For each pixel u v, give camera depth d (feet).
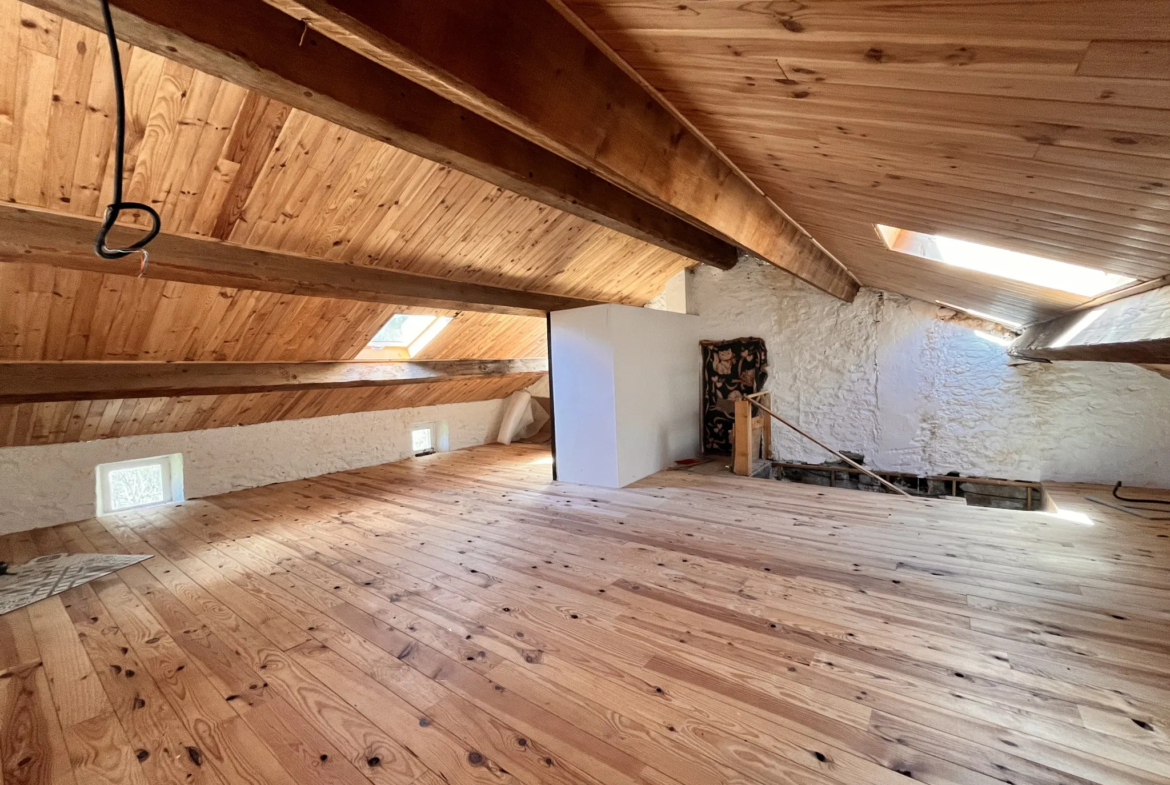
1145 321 5.85
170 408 14.73
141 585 9.57
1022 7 2.12
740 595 8.25
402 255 11.95
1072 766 4.65
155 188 7.87
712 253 17.06
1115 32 2.11
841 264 14.66
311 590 9.14
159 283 10.28
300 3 3.02
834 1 2.53
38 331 9.97
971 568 8.92
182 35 4.09
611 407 15.47
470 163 7.62
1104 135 3.20
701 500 13.92
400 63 3.69
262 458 18.03
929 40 2.68
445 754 5.11
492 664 6.63
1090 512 11.67
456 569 9.86
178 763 5.09
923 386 16.39
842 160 5.46
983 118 3.48
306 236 10.09
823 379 18.20
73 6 3.48
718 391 20.27
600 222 11.59
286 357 14.62
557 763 4.94
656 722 5.43
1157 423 13.35
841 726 5.26
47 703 6.07
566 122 4.91
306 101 5.51
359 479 18.70
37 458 13.52
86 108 6.56
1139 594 7.76
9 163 6.75
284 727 5.57
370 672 6.54
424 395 22.35
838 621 7.33
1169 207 3.94
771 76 3.90
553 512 13.42
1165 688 5.64
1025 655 6.34
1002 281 8.73
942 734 5.10
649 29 3.91
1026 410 14.89
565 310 16.26
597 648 6.89
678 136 6.74
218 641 7.43
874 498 13.53
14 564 10.86
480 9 4.04
